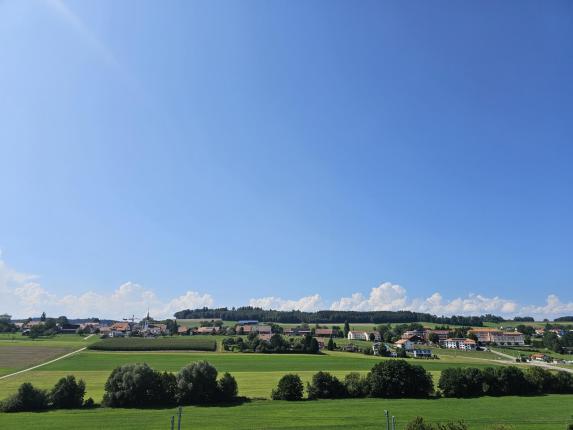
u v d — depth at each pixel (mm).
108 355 151875
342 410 69875
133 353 159250
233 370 120625
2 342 187375
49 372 114688
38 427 58750
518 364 141875
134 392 75625
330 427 57156
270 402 78062
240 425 58781
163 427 58219
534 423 59625
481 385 87438
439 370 124500
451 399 82375
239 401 78812
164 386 78000
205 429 56594
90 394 84938
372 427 57094
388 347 192250
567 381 91000
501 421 61250
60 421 62406
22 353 153750
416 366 88000
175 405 75500
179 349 171750
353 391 84125
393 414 66625
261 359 145125
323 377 83812
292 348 173125
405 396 84438
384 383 84375
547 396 86125
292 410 70000
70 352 158875
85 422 61719
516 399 82438
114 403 75062
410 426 35750
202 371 79500
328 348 192125
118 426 59031
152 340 190625
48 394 74250
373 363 137500
